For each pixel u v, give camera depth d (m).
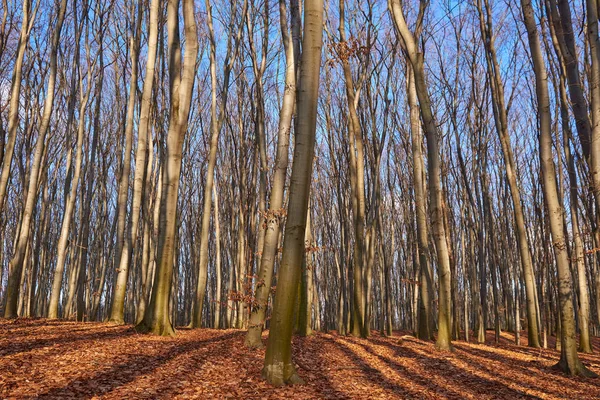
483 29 18.34
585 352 16.94
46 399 5.52
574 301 29.34
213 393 6.56
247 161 23.89
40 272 29.03
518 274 31.45
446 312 14.11
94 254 33.38
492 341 22.48
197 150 30.56
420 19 15.91
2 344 8.62
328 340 15.27
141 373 7.30
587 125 10.61
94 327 13.14
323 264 37.06
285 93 12.18
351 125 19.73
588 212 15.20
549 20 14.20
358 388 8.05
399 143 27.67
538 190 23.31
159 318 12.05
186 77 12.05
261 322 11.51
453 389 8.67
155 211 20.92
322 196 31.98
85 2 19.30
